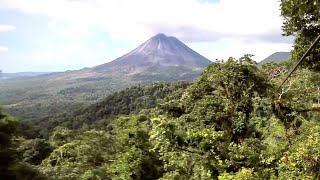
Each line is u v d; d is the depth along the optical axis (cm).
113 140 2600
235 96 1905
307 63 1406
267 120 2039
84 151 2495
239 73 1875
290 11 1239
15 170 1043
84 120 9400
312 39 1294
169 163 1723
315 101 2048
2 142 1023
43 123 9344
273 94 1919
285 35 1353
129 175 1891
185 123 1822
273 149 1505
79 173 2084
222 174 1396
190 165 1684
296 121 1825
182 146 1580
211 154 1549
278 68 2008
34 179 1109
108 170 2116
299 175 1239
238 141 1797
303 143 1337
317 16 1213
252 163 1478
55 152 2817
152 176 1930
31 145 3584
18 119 1077
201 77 2036
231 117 1806
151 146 1969
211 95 1975
